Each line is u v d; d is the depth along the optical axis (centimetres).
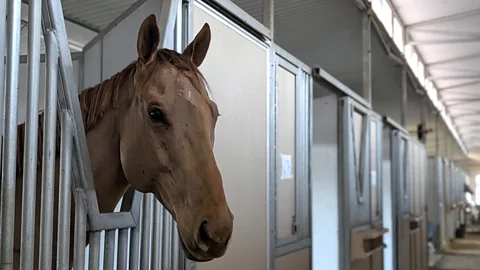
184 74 109
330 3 346
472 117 1138
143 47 110
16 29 97
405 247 532
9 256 94
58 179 119
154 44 111
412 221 570
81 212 110
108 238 121
